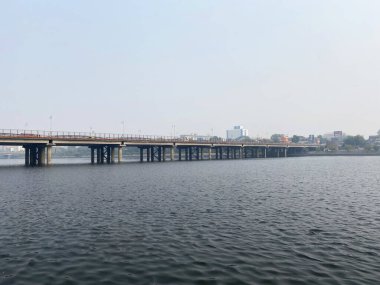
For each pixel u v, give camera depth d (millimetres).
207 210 28797
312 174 70312
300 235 20656
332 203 32781
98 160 115812
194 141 139250
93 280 13781
